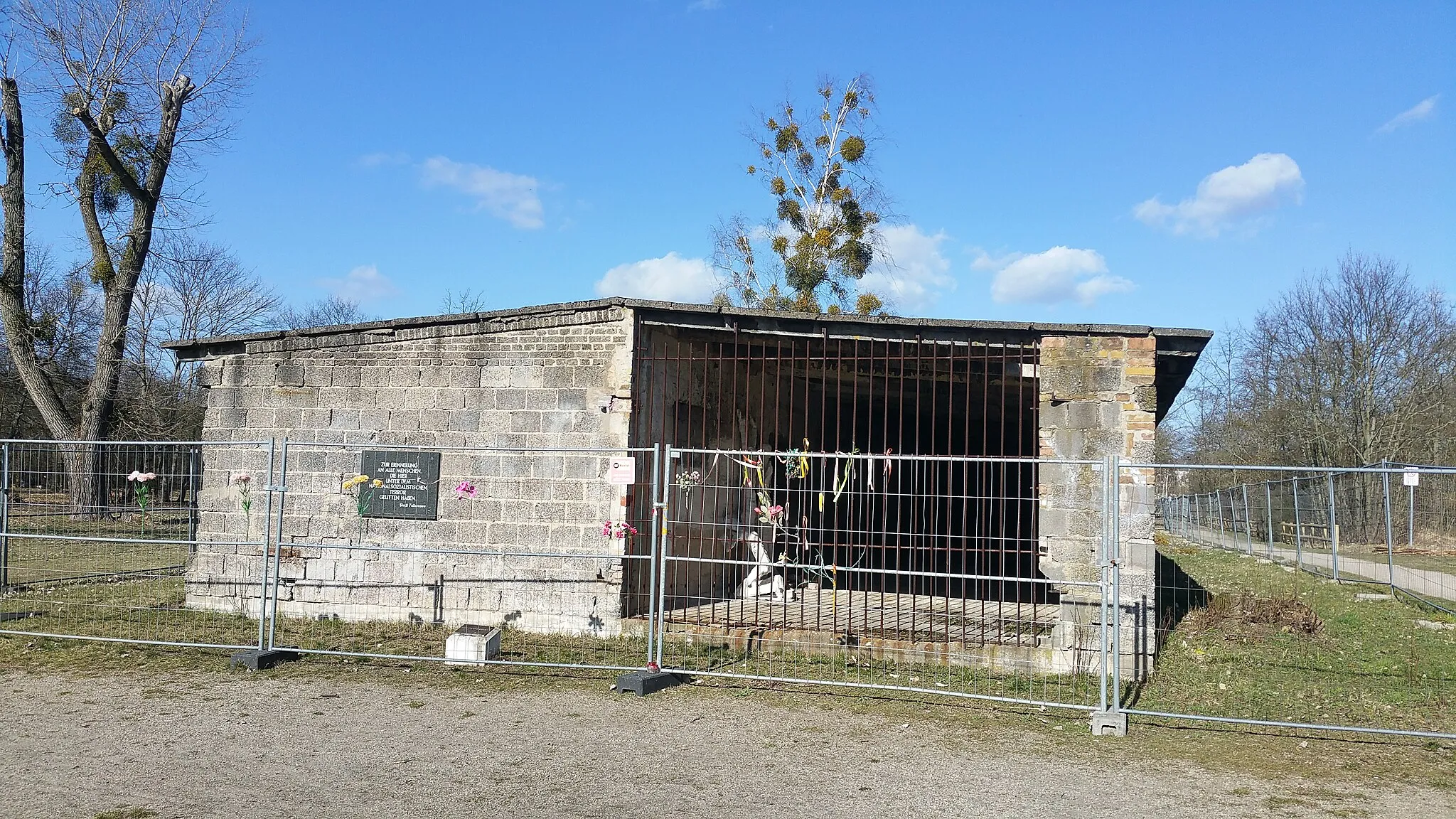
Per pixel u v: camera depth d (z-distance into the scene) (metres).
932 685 8.08
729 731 6.71
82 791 5.22
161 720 6.70
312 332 10.59
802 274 26.33
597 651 9.09
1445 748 6.55
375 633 9.79
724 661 8.84
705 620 9.77
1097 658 8.52
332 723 6.71
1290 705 7.66
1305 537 20.12
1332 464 31.67
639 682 7.70
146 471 10.98
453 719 6.87
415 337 10.42
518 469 10.05
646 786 5.53
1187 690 8.03
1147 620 8.48
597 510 9.84
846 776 5.77
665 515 8.09
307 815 4.93
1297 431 32.59
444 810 5.05
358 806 5.07
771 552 12.34
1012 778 5.78
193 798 5.14
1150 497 8.55
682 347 11.11
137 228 23.39
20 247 21.89
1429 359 30.67
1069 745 6.50
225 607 10.70
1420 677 8.86
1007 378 11.04
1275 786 5.71
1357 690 8.25
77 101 21.80
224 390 10.84
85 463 11.09
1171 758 6.25
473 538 10.10
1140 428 8.54
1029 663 8.66
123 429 26.59
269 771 5.62
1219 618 11.66
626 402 9.82
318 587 10.47
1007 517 18.05
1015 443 18.22
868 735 6.67
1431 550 14.04
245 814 4.91
